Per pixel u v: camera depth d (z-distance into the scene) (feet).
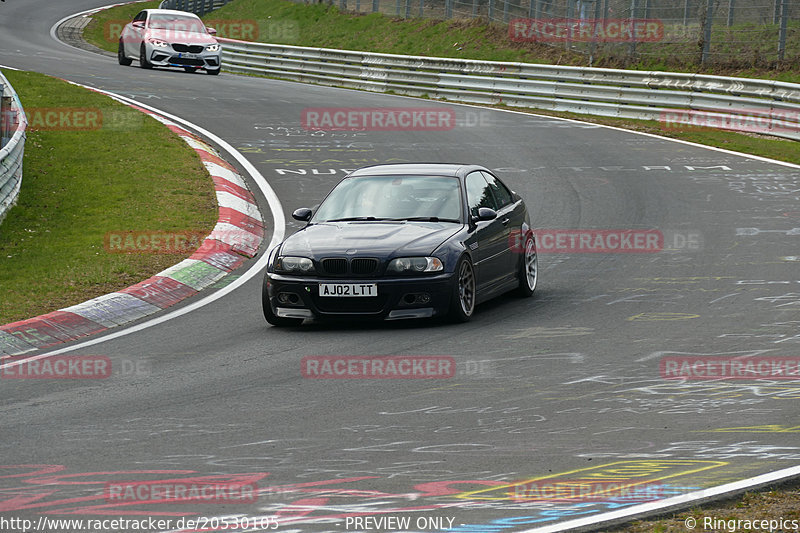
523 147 259.19
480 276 127.44
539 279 148.77
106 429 84.02
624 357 103.96
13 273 151.33
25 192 202.08
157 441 80.33
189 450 77.77
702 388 92.17
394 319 122.42
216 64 392.06
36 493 68.59
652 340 110.73
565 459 73.97
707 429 80.33
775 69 344.90
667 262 154.10
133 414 88.48
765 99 283.59
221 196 201.05
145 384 98.99
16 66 372.17
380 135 275.18
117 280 146.30
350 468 72.84
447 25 472.44
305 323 126.82
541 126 292.61
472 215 129.90
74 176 214.07
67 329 124.16
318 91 357.82
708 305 127.03
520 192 210.18
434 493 67.46
